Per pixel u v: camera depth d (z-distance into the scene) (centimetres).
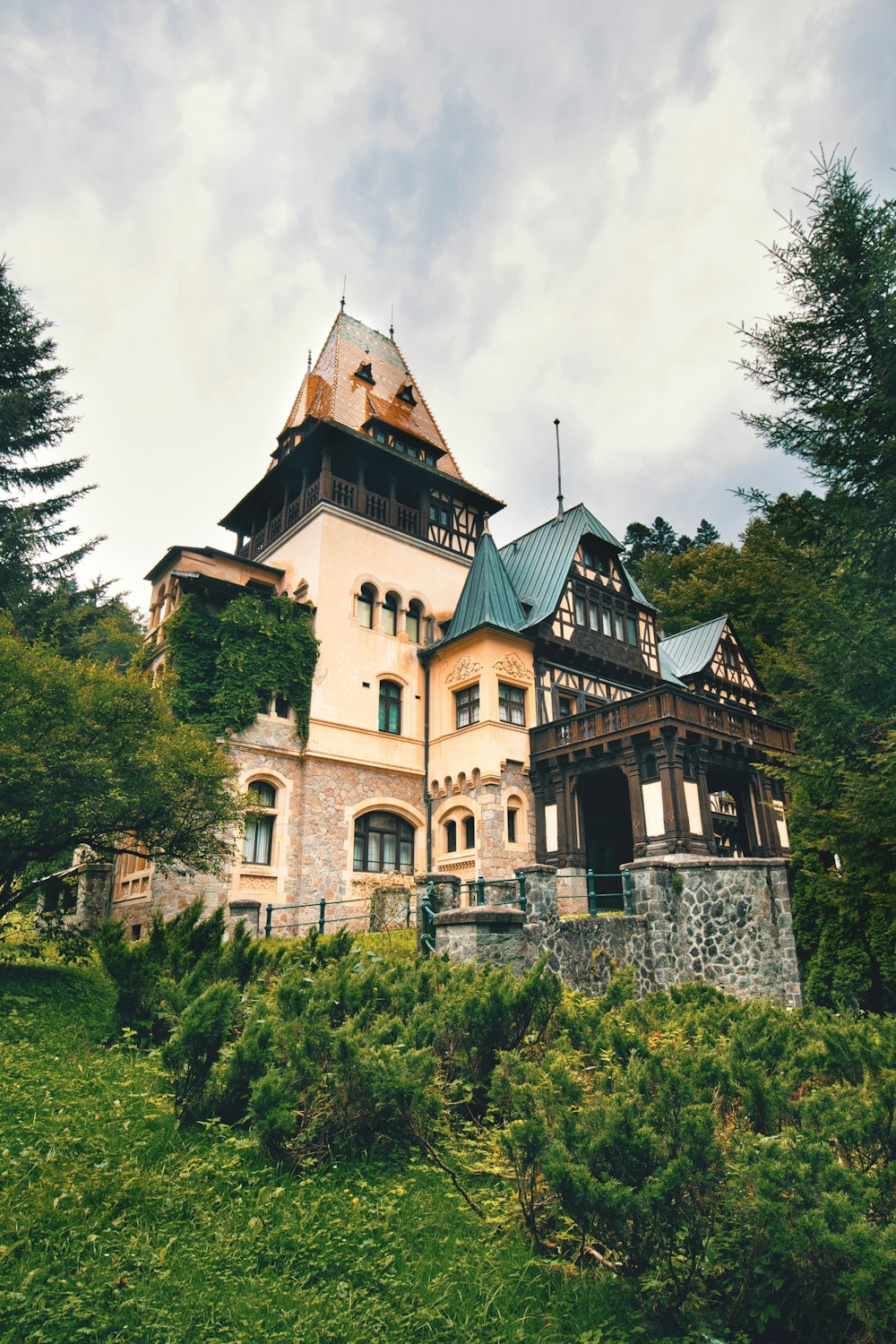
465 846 2222
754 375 1370
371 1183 561
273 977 938
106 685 1220
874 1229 380
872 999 1279
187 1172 539
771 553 1684
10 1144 564
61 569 2427
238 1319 401
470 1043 688
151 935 994
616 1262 457
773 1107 508
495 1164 560
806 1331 411
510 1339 409
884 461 1279
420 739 2397
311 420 2583
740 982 1327
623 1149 450
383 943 1295
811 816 1270
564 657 2441
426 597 2567
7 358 2405
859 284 1278
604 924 1250
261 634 2114
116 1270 431
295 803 2086
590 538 2634
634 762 2000
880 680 1178
